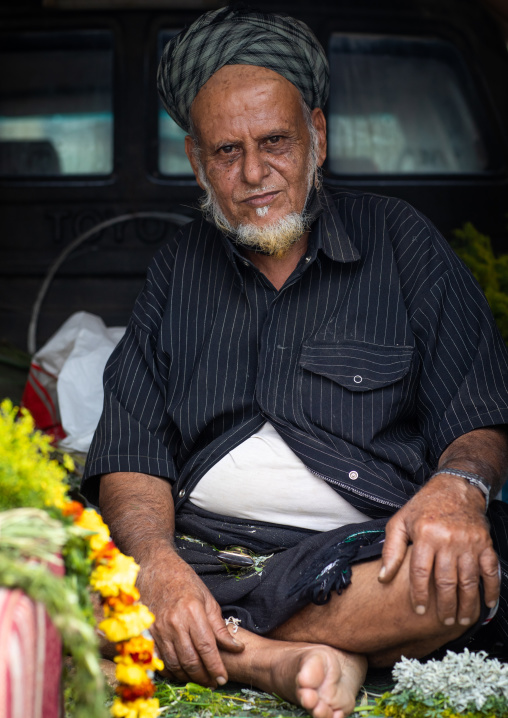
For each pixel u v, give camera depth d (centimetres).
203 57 199
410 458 192
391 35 388
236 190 200
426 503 161
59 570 114
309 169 206
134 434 207
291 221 201
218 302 211
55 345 304
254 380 203
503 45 387
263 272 212
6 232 382
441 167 387
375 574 162
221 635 165
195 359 210
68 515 119
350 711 150
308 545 176
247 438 195
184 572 172
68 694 128
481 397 194
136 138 381
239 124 197
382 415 193
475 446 186
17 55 384
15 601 97
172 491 206
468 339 201
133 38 381
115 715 131
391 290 203
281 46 200
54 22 381
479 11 388
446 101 390
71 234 383
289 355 200
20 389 323
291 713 157
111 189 381
